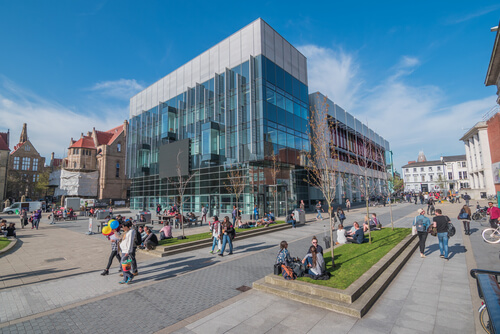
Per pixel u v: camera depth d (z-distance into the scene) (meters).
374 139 52.97
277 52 28.19
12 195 73.75
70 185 64.81
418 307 5.44
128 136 44.94
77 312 5.67
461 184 78.38
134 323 5.13
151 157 38.31
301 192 32.22
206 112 30.34
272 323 4.93
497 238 12.38
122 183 69.88
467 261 8.73
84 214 38.66
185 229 19.53
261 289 6.73
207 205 28.59
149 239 11.62
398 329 4.59
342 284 6.08
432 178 84.69
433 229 9.51
